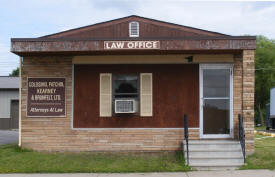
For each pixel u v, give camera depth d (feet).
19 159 33.40
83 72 36.86
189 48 32.55
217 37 32.65
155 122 36.37
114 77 36.78
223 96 36.40
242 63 35.73
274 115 83.05
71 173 30.12
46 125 36.58
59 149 36.45
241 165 31.37
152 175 29.07
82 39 32.94
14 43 33.27
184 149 33.53
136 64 36.68
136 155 35.19
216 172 29.96
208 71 36.58
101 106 36.60
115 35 39.83
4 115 86.28
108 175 29.27
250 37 32.60
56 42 33.14
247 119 34.65
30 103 36.73
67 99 36.68
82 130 36.45
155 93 36.55
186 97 36.45
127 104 35.86
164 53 35.37
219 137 36.17
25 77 36.86
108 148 36.32
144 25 39.99
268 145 40.37
